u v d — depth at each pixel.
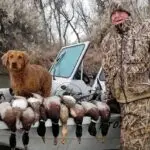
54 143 3.71
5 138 3.59
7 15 19.33
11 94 4.57
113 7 3.59
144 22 3.54
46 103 3.60
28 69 4.04
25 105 3.49
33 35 20.70
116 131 4.05
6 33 19.64
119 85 3.61
